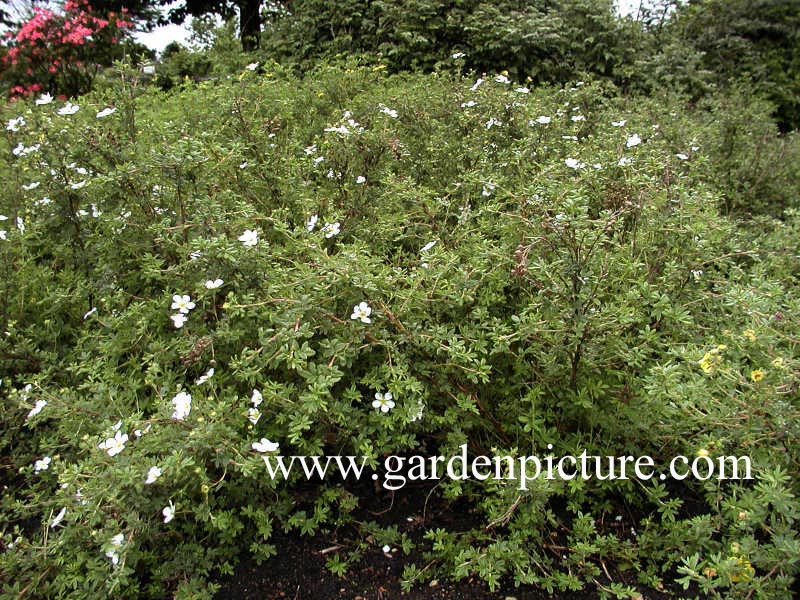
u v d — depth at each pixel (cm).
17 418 251
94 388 219
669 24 946
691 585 191
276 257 264
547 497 190
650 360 226
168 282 265
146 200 273
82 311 287
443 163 366
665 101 588
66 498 183
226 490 208
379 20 719
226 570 198
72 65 832
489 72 697
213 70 673
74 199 281
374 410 206
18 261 287
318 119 430
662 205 251
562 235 196
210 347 220
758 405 179
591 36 745
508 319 246
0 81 813
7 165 349
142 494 181
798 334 203
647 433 212
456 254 249
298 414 194
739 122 495
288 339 190
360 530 214
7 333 255
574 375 212
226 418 192
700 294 239
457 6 732
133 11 1123
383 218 298
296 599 194
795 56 942
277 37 805
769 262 320
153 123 362
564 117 416
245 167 320
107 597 186
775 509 171
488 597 193
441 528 214
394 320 204
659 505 207
